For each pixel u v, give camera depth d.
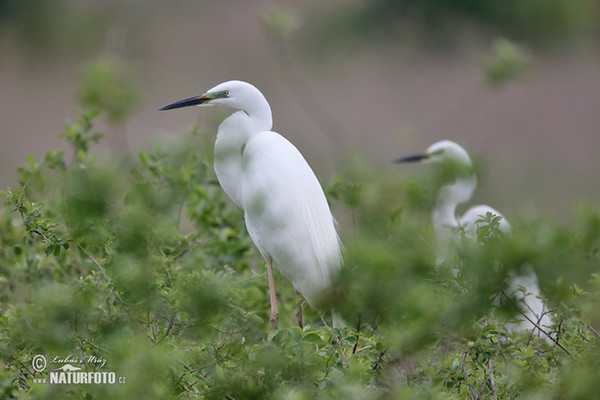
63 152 11.04
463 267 6.80
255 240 10.84
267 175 10.62
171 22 34.69
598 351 7.21
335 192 11.59
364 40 33.16
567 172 26.97
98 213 7.60
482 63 18.77
